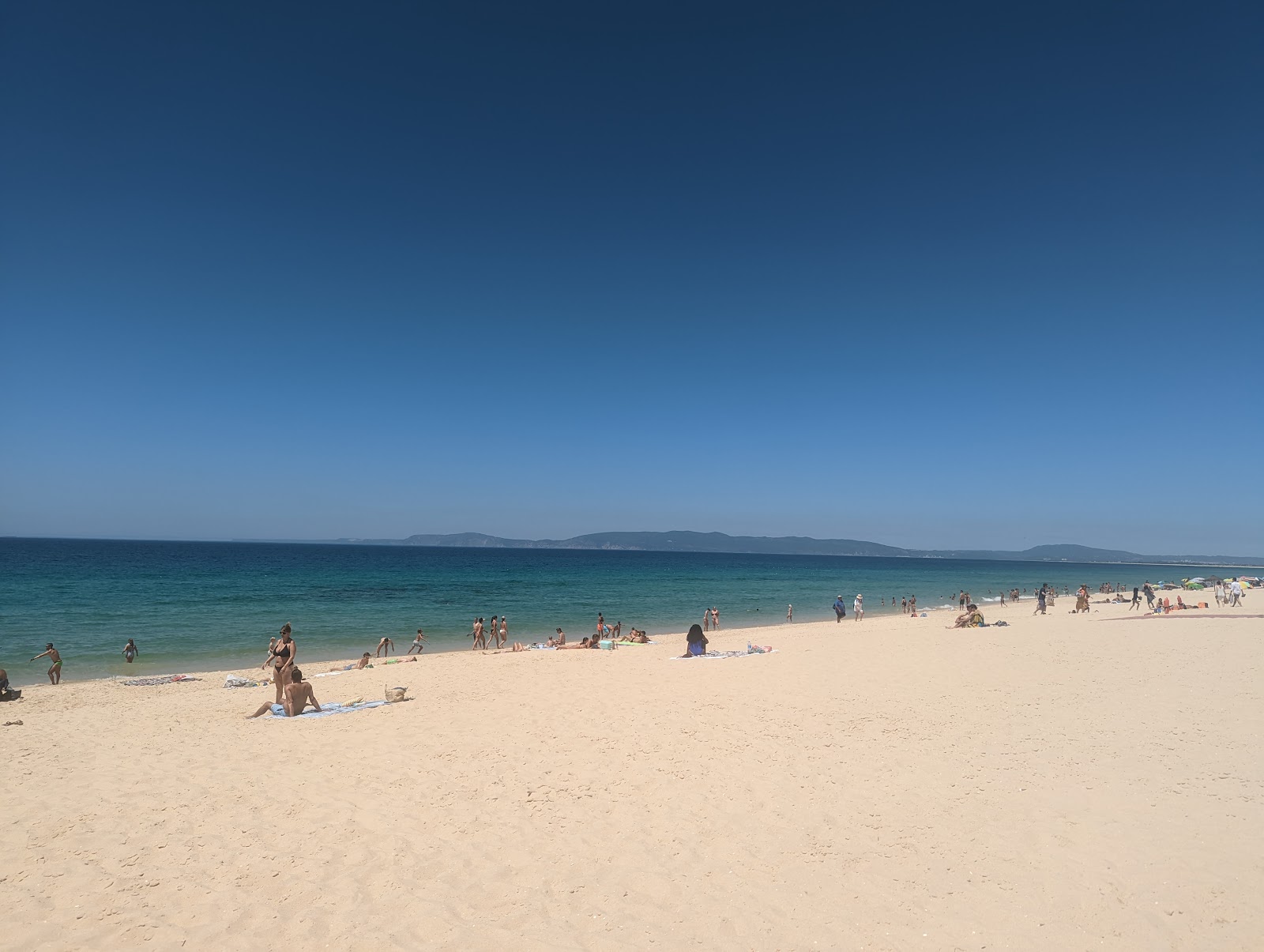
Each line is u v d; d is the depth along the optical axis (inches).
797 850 232.5
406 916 192.1
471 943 178.9
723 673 643.5
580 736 390.3
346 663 907.4
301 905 198.1
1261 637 814.5
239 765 340.2
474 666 770.2
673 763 331.3
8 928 183.9
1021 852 227.1
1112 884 204.5
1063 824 247.1
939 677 577.9
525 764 334.3
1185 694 474.3
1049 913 190.2
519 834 248.1
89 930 183.5
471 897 202.7
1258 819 246.5
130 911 193.6
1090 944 175.9
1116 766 312.2
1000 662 660.7
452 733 402.0
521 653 991.0
